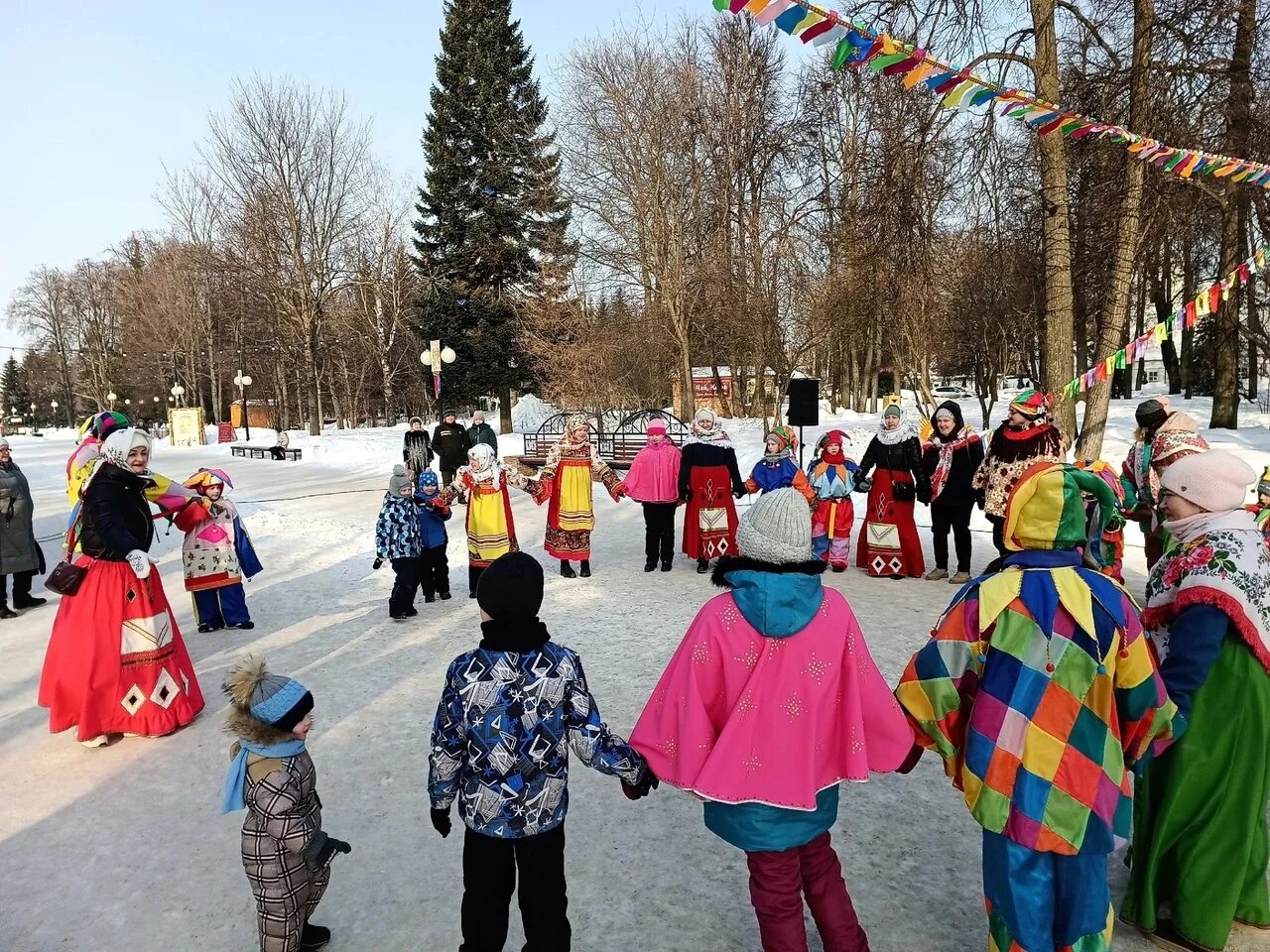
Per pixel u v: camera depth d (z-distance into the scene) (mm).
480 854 2371
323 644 6367
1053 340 11148
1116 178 12352
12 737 4758
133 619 4594
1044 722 2154
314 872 2719
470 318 34000
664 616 6801
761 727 2254
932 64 3525
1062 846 2125
